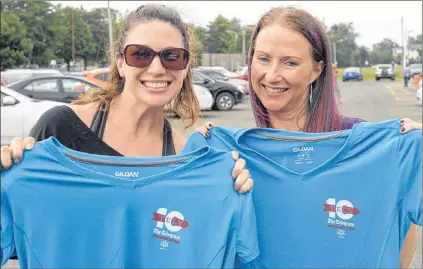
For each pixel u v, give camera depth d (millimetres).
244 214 2324
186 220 2363
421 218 2398
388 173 2439
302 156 2580
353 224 2480
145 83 2539
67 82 13000
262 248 2561
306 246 2531
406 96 26000
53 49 57469
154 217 2387
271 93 2607
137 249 2396
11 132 9969
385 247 2439
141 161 2393
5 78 22172
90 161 2379
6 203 2307
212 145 2582
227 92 18344
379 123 2479
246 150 2547
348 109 19078
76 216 2352
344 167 2494
